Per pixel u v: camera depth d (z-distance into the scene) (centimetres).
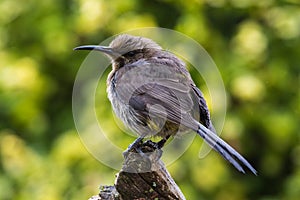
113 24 1444
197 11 1465
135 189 898
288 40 1508
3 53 1538
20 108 1530
